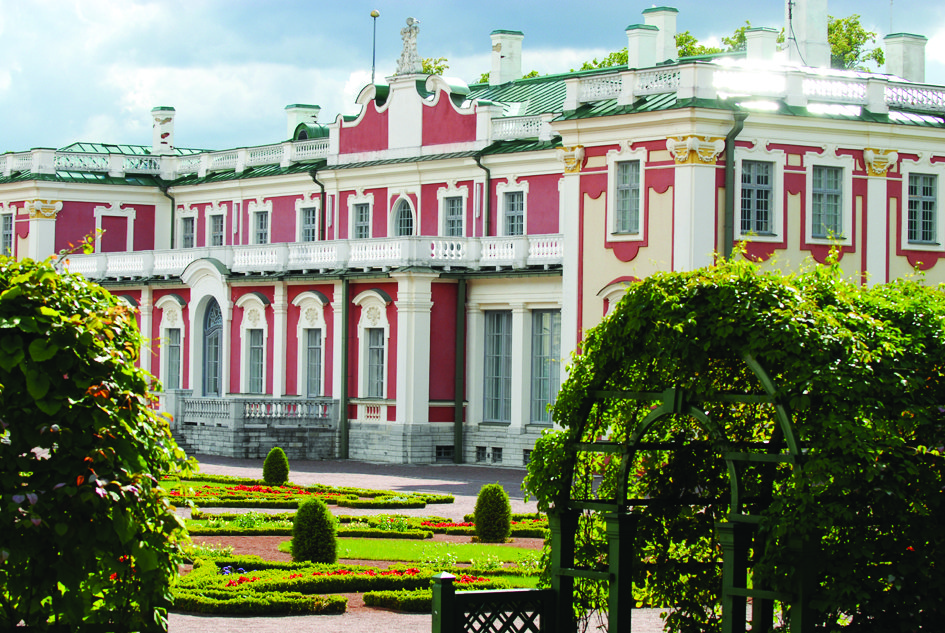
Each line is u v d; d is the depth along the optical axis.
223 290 56.22
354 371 50.78
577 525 16.03
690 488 16.89
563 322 42.84
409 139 53.75
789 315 14.20
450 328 48.81
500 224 50.22
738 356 14.80
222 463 46.47
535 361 47.00
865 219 42.41
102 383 12.52
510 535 28.75
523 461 46.47
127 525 12.29
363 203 55.91
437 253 48.62
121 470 12.47
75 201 64.38
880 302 15.71
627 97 41.12
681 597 16.78
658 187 40.06
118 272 61.22
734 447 15.72
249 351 55.69
